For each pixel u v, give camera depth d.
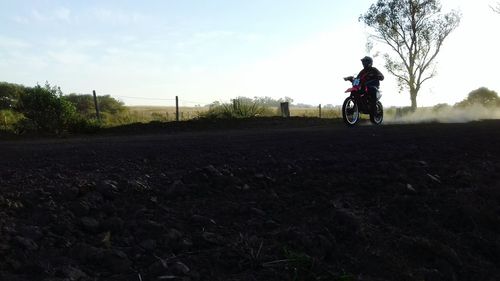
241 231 3.49
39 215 3.56
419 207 4.02
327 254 3.22
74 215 3.64
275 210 3.93
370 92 13.11
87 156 7.08
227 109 20.02
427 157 6.00
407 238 3.44
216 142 8.66
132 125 16.97
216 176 4.68
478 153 6.26
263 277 2.84
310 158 5.99
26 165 6.29
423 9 27.08
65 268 2.71
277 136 9.58
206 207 3.96
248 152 6.79
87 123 16.31
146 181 4.66
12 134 14.67
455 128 9.74
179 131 15.90
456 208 4.00
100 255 2.92
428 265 3.26
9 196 4.04
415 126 10.95
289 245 3.23
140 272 2.82
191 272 2.82
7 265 2.78
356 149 6.79
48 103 15.85
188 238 3.29
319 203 4.03
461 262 3.36
